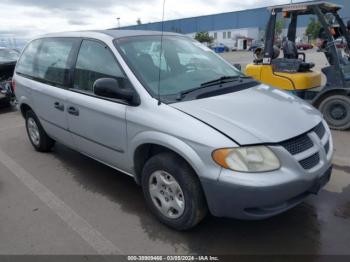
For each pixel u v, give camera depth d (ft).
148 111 10.45
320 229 10.61
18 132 22.85
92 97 12.58
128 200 12.84
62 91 14.16
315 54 80.38
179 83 11.52
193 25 238.27
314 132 10.11
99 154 13.06
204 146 9.00
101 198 13.08
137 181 11.71
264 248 9.86
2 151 18.98
